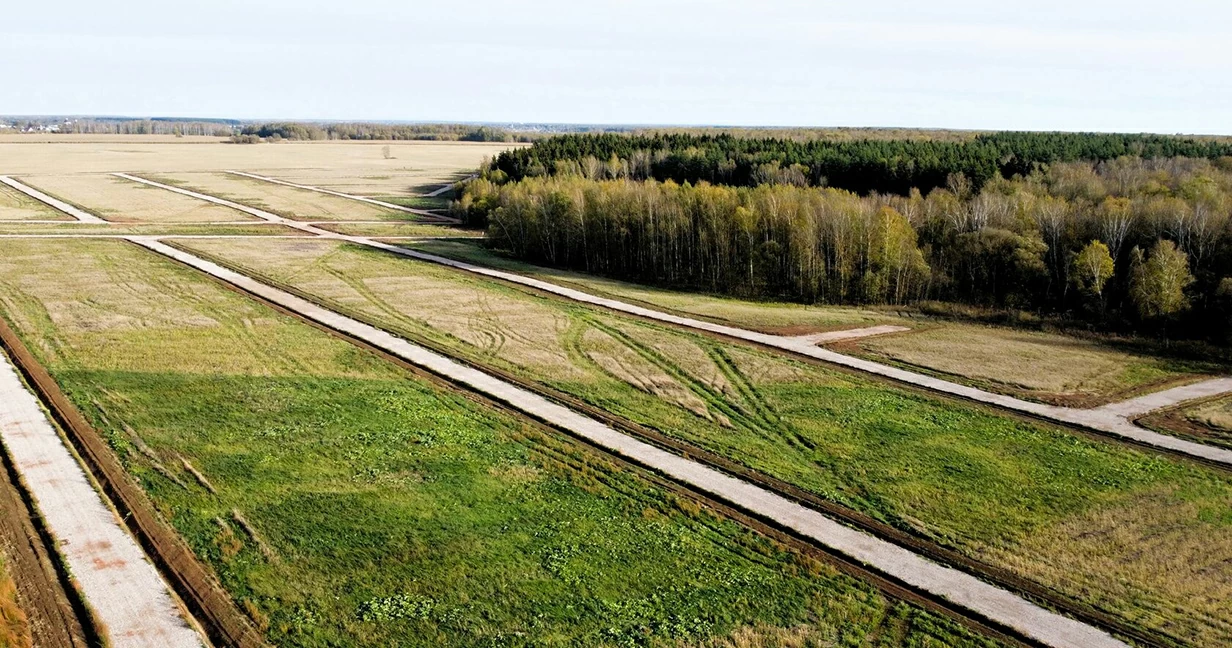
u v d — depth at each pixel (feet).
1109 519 102.12
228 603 79.82
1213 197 213.87
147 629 74.95
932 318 205.26
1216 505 106.73
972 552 93.61
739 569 88.99
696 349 170.50
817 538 95.55
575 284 236.43
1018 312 205.36
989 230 218.18
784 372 156.76
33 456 108.37
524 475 109.40
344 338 170.60
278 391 135.85
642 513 100.32
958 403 142.31
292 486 103.40
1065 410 140.15
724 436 125.49
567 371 154.10
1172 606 84.17
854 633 78.74
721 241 240.94
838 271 223.51
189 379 140.15
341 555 88.53
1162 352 177.37
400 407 131.34
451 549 90.63
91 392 132.26
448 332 178.09
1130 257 202.69
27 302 188.85
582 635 77.10
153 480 103.04
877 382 152.46
